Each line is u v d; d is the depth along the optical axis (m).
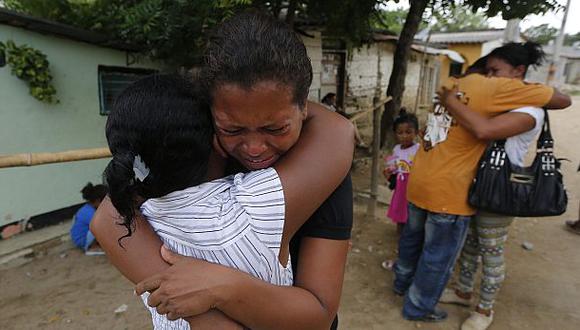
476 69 2.46
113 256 0.84
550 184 2.11
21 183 3.84
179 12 3.47
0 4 4.91
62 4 4.24
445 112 2.37
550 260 3.58
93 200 3.64
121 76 4.51
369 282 3.17
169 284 0.71
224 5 2.85
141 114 0.69
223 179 0.83
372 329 2.59
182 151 0.70
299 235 0.92
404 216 3.75
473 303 2.85
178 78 0.76
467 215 2.30
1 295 3.01
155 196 0.75
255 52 0.64
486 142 2.20
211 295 0.69
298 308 0.78
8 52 3.48
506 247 3.84
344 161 0.86
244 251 0.75
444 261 2.40
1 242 3.72
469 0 4.48
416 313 2.62
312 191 0.81
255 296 0.73
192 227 0.77
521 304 2.88
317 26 6.09
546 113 2.15
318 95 8.82
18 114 3.68
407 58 6.68
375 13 5.30
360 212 4.71
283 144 0.75
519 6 4.07
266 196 0.76
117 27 3.98
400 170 3.74
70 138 4.13
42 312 2.80
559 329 2.62
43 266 3.46
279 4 4.27
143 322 2.69
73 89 4.06
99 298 2.97
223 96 0.67
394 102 6.90
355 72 11.16
